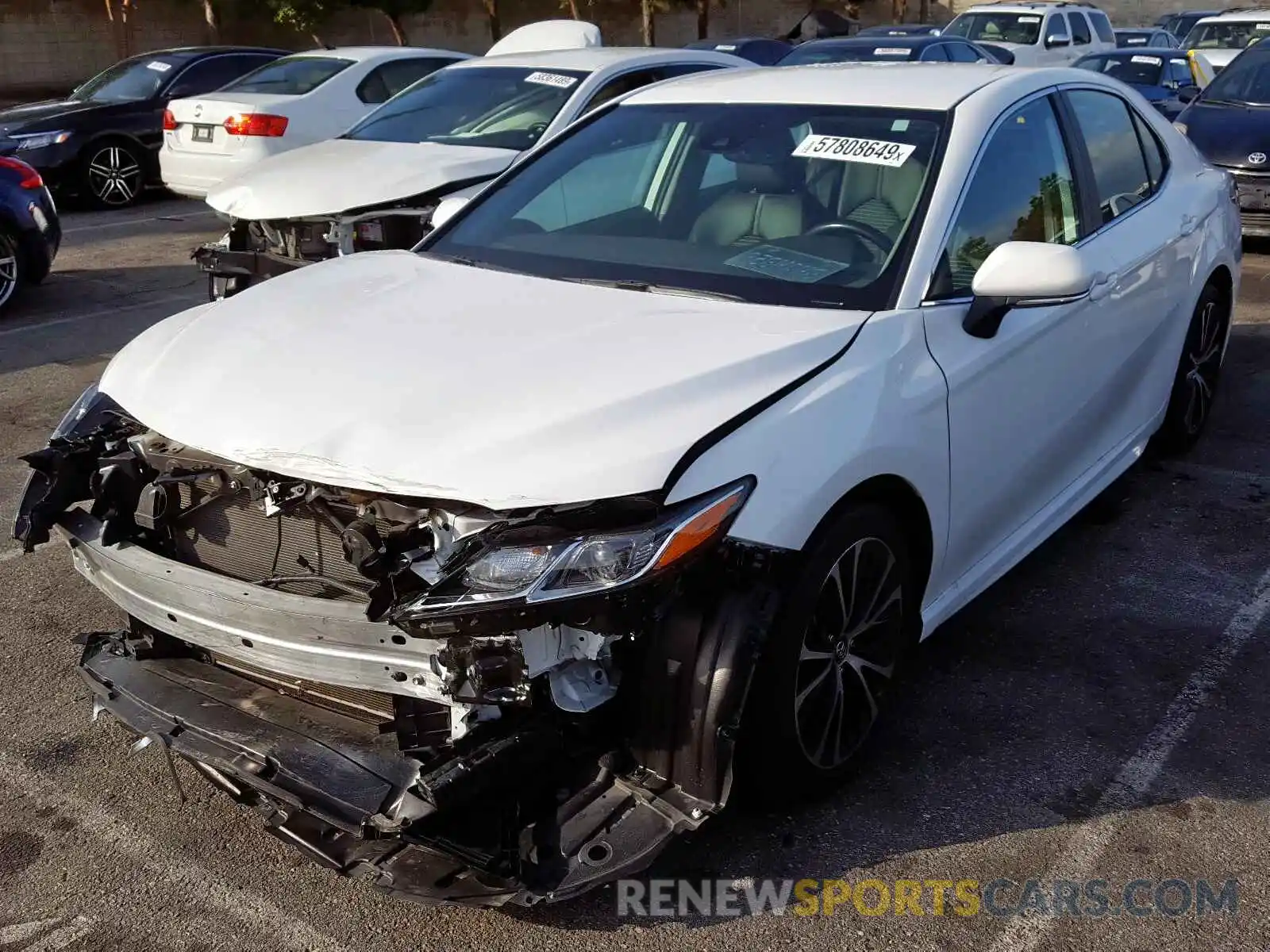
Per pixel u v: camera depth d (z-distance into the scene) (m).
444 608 2.46
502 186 4.31
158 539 3.04
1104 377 4.29
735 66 8.66
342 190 6.86
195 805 3.26
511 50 9.41
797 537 2.75
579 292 3.43
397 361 2.96
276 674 2.91
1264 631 4.09
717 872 2.96
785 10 37.88
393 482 2.56
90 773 3.40
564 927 2.80
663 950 2.73
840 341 3.07
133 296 9.09
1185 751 3.43
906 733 3.52
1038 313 3.71
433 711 2.65
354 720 2.81
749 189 3.78
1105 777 3.31
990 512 3.66
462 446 2.61
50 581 4.58
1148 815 3.15
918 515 3.26
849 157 3.72
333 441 2.68
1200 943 2.72
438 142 7.65
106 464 3.05
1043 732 3.52
